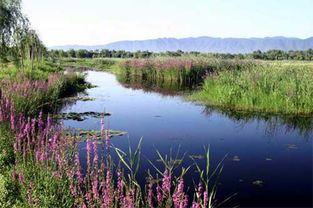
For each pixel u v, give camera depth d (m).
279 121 12.70
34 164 6.34
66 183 5.73
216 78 19.50
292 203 5.80
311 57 66.75
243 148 9.25
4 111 8.81
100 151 8.67
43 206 4.87
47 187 5.31
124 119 13.23
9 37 23.45
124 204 4.66
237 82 17.11
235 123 12.41
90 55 109.00
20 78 16.58
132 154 8.53
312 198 6.02
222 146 9.45
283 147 9.38
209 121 12.80
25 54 30.75
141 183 6.54
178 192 4.53
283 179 6.96
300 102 14.18
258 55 69.06
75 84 25.61
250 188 6.48
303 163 7.98
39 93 14.33
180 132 11.08
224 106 15.73
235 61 29.39
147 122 12.67
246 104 15.27
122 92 22.53
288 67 19.02
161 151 8.90
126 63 40.16
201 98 18.08
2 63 25.05
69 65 61.12
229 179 6.93
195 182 6.71
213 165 7.80
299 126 11.91
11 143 7.50
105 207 4.55
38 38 32.00
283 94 14.82
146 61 36.16
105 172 6.88
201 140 10.09
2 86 14.26
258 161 8.11
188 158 8.31
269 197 6.06
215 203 5.81
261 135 10.70
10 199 5.10
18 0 23.44
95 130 10.93
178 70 29.95
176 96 20.08
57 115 13.36
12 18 23.28
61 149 6.40
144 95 20.86
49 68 33.16
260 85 16.05
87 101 18.08
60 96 19.16
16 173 6.04
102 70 53.47
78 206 5.01
